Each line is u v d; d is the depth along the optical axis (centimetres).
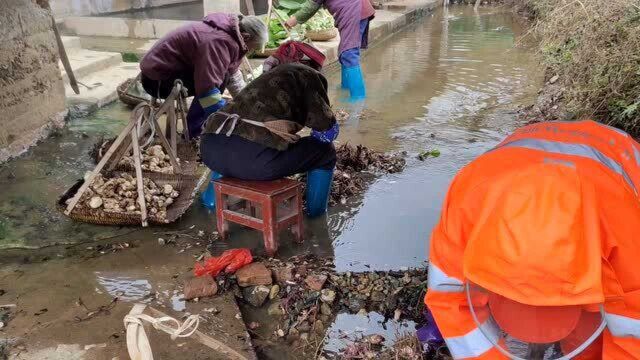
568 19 613
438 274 207
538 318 176
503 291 170
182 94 500
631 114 459
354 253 364
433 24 1391
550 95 664
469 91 744
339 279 331
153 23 1062
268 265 347
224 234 381
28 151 533
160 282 334
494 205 182
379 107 682
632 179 226
